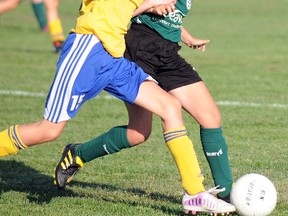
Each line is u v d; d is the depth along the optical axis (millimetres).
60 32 47469
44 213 16641
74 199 17875
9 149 16438
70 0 92125
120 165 21688
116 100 33562
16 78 39000
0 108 31188
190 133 26516
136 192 18766
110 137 17359
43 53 49250
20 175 20625
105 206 17188
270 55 49312
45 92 35156
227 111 30500
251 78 39469
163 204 17484
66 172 18016
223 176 17141
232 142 24859
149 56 17562
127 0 15750
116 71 15805
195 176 15781
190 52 51250
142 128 17062
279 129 27078
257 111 30500
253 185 15844
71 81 15594
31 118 29266
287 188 19031
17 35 59781
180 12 17656
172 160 22391
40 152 23578
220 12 82062
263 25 69438
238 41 57688
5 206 17297
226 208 15781
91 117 29578
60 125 16047
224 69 42906
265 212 15789
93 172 20891
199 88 17453
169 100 15883
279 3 91875
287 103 32344
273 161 22141
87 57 15578
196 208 15859
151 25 17672
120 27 15734
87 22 15672
